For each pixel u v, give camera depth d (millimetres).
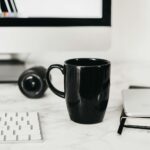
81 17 741
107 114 554
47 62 975
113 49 966
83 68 480
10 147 426
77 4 736
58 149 420
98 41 750
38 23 729
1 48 731
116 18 948
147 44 959
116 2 939
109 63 505
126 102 555
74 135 465
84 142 441
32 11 725
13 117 517
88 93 487
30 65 932
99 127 496
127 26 952
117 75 834
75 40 744
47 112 564
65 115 550
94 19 742
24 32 728
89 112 498
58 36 739
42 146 429
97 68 483
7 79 739
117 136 461
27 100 633
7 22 720
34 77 630
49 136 462
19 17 722
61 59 975
